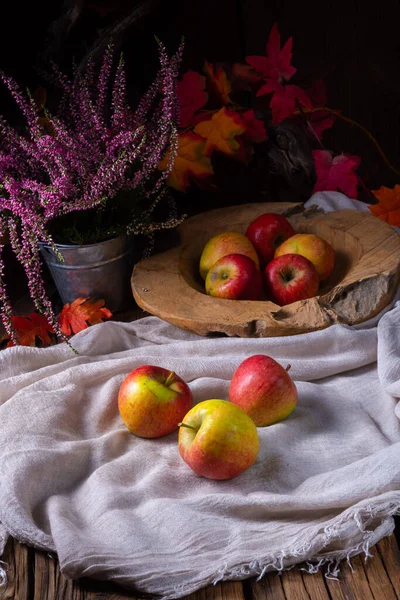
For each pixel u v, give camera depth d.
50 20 1.64
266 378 1.31
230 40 1.80
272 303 1.45
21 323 1.51
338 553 1.19
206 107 1.75
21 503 1.23
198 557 1.18
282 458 1.28
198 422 1.25
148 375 1.31
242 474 1.26
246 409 1.31
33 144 1.44
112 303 1.56
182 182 1.70
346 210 1.62
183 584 1.16
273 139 1.78
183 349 1.43
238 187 1.85
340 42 1.79
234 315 1.43
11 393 1.39
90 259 1.50
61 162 1.39
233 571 1.17
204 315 1.43
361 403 1.36
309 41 1.80
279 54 1.66
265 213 1.59
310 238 1.52
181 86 1.68
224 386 1.38
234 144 1.70
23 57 1.67
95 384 1.40
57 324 1.41
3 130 1.44
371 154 1.86
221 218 1.62
